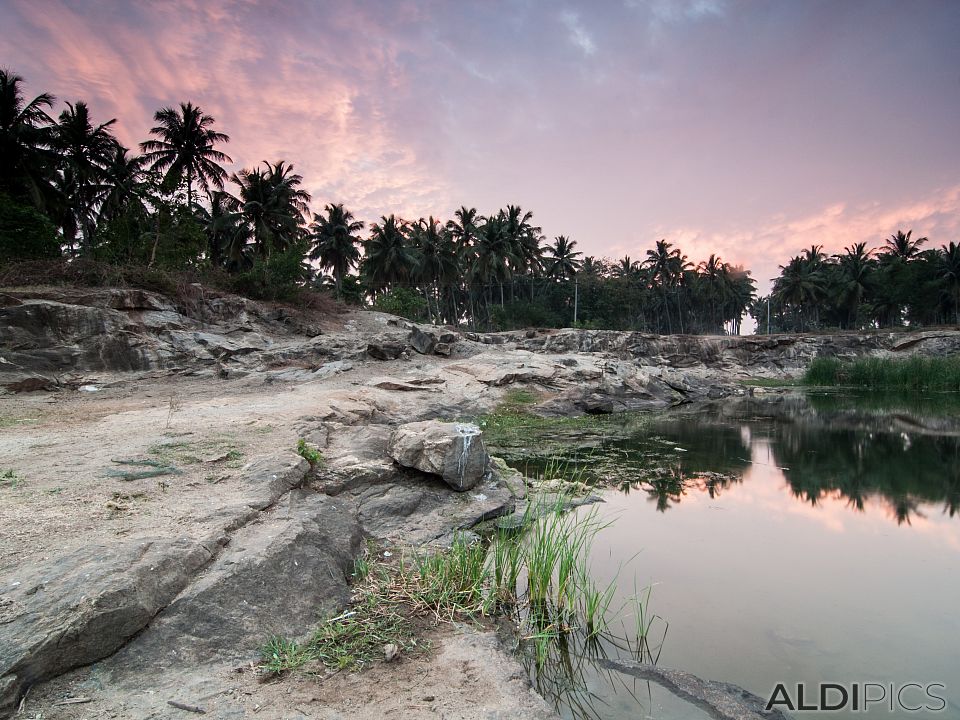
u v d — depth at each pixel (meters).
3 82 26.48
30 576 3.60
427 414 15.64
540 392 21.17
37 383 13.38
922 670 4.05
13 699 2.84
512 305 59.22
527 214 55.97
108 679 3.17
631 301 67.69
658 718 3.45
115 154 33.91
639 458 12.16
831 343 51.22
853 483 9.97
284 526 5.07
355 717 3.08
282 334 22.81
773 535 7.12
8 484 5.68
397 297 42.94
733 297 82.12
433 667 3.70
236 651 3.62
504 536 5.99
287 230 38.50
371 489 7.08
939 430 16.89
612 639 4.46
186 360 17.56
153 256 22.70
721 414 21.47
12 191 26.69
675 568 6.00
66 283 17.80
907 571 5.95
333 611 4.40
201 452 7.18
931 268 58.97
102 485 5.71
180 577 3.94
